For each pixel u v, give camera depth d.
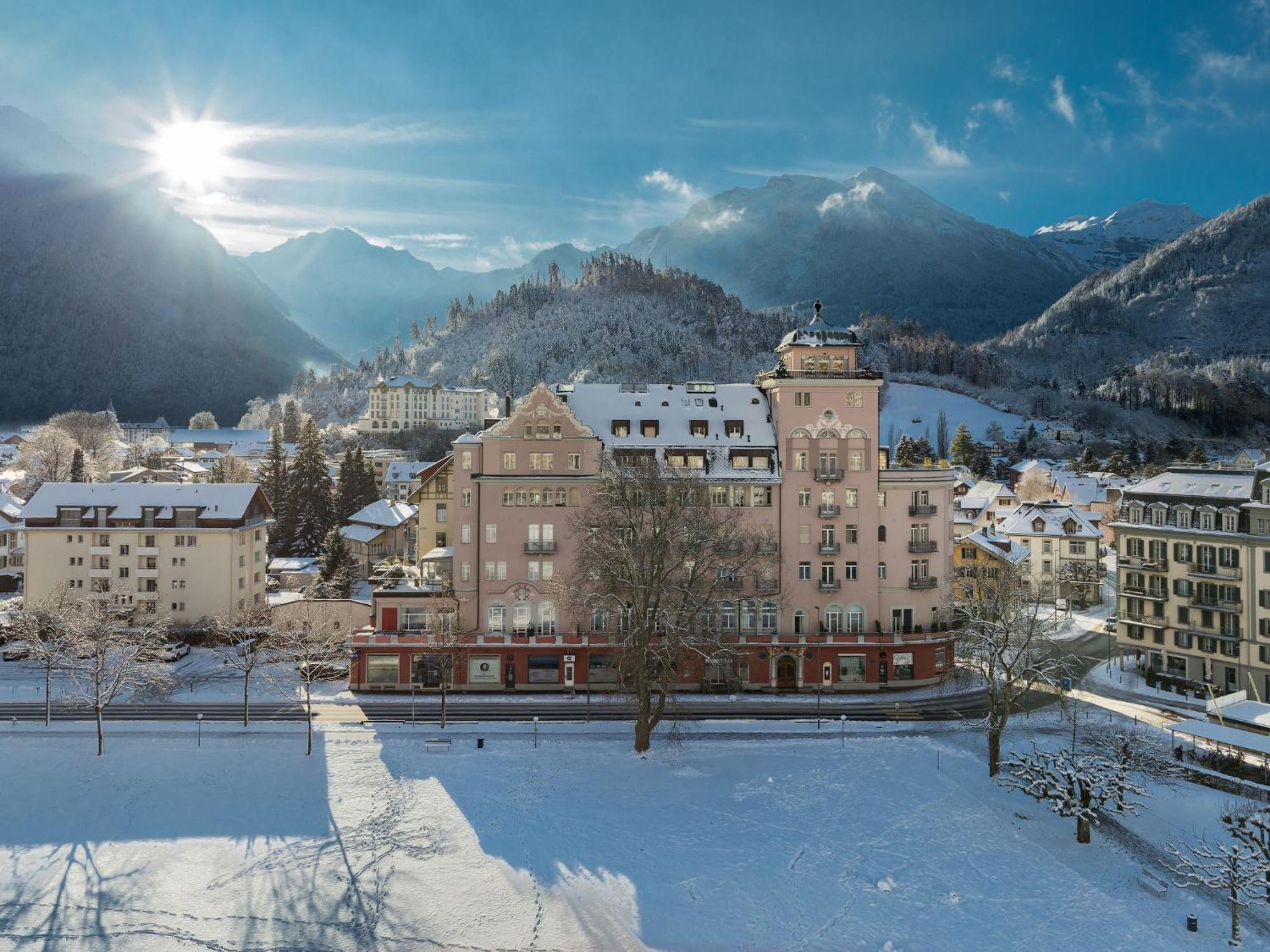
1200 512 79.88
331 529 145.00
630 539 69.38
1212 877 40.59
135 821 51.22
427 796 54.91
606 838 49.53
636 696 70.31
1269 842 44.09
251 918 41.56
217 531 96.69
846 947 39.25
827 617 81.12
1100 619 114.12
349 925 41.03
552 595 79.88
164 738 64.62
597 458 80.25
